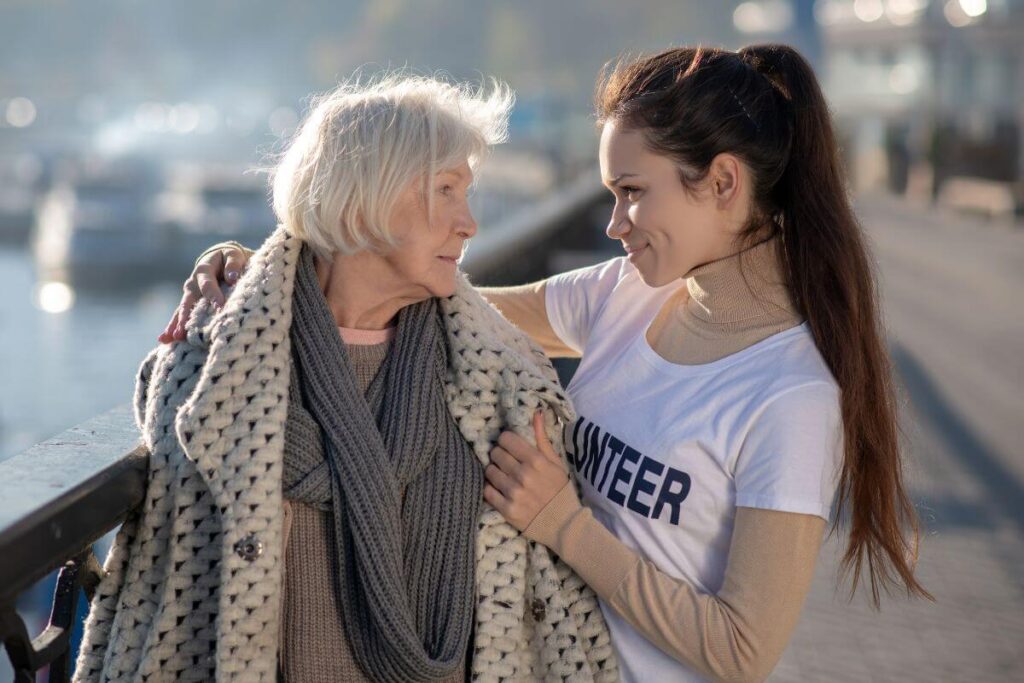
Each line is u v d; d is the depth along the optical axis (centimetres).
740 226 184
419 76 194
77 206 3297
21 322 2972
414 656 172
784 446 173
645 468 186
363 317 187
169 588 175
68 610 164
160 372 184
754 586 172
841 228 181
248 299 177
